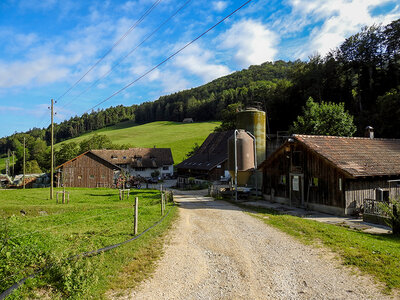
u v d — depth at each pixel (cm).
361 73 5231
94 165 5312
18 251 831
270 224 1491
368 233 1369
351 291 710
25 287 649
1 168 10931
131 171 7262
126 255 927
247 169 2664
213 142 6538
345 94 5472
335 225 1580
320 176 2089
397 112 3803
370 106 5047
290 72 6494
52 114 3083
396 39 4697
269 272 841
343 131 3747
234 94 14300
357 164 1978
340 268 852
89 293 663
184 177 5562
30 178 6481
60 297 634
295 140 2288
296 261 924
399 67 4781
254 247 1080
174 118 17662
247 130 3133
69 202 2673
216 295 702
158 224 1433
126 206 2322
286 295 702
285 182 2459
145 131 14288
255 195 2978
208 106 16088
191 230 1352
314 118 3856
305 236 1223
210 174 5166
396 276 775
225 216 1756
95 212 1898
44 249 880
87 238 1091
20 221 1441
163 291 716
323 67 5534
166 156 7650
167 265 888
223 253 1011
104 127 19662
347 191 1889
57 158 8631
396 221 1318
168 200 2583
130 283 746
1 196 3281
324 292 711
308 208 2181
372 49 5031
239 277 807
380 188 2019
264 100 6819
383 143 2472
